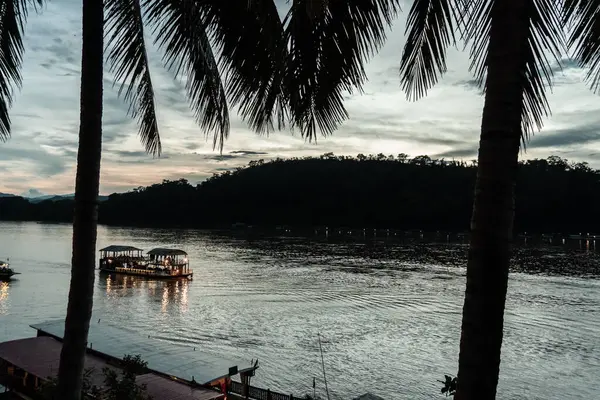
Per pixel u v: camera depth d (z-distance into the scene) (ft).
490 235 10.36
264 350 90.99
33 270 194.90
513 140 10.35
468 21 13.23
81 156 17.01
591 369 81.56
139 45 18.12
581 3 13.74
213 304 133.80
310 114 15.38
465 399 10.49
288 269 208.44
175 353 59.93
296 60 14.69
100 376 48.26
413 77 15.85
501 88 10.36
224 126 19.19
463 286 163.22
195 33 17.43
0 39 18.99
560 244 339.77
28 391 53.83
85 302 17.30
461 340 10.75
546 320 115.96
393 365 83.15
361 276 186.80
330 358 86.58
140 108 19.94
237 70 16.06
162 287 162.91
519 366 83.20
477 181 10.65
